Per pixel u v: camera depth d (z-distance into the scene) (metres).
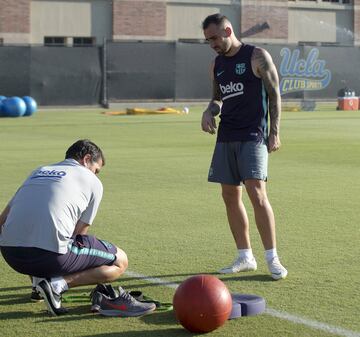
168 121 35.34
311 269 9.05
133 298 7.33
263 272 8.92
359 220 12.13
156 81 45.44
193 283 6.68
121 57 44.56
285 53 47.84
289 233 11.12
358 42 58.59
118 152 22.11
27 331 6.85
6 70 41.97
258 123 8.66
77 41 51.69
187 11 53.75
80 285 7.70
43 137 27.08
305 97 48.84
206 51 46.59
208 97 46.88
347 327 6.88
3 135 27.88
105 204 13.57
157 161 19.98
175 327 6.92
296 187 15.65
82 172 7.57
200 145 24.28
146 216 12.44
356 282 8.45
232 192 8.89
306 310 7.40
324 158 20.83
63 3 50.34
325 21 57.78
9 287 8.28
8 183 16.08
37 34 49.84
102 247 7.71
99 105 44.34
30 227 7.30
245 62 8.60
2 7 48.69
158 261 9.43
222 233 11.12
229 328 6.86
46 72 42.84
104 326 6.96
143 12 52.25
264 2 55.56
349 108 45.16
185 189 15.30
